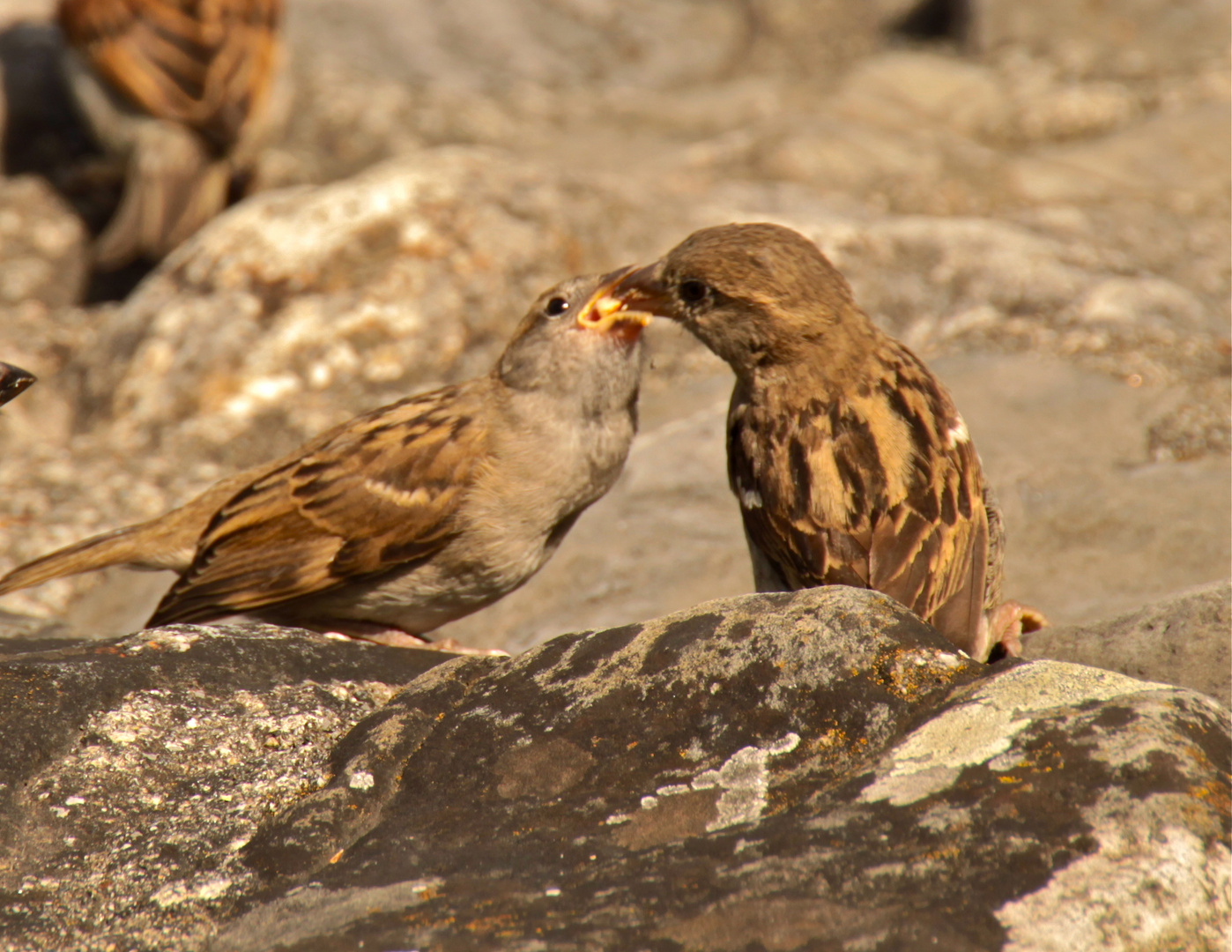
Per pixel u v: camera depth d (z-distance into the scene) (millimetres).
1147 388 12266
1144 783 4371
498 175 16422
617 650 5633
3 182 20297
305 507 8469
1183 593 6754
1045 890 4086
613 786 4977
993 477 10500
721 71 28156
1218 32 25188
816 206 17984
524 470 8281
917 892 4133
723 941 4020
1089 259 16203
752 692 5195
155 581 11844
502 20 29125
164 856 4988
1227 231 17891
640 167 20422
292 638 6469
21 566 9047
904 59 25359
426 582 8570
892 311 15031
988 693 4926
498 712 5473
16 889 4844
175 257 16156
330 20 28469
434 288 15125
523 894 4402
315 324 14781
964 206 18500
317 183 21156
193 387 14492
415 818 5051
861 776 4715
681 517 10750
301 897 4625
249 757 5578
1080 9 26453
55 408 15328
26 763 5395
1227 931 4047
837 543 6746
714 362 14664
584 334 8109
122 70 18375
